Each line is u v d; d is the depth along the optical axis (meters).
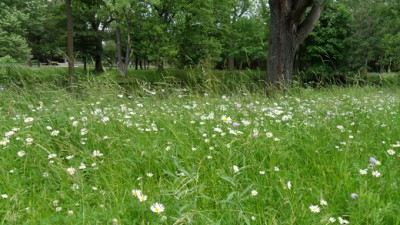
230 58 36.03
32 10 33.91
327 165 3.12
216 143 3.42
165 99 5.68
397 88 9.81
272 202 2.47
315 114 4.91
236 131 3.45
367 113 5.20
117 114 4.69
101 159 3.37
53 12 35.44
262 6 31.88
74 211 2.40
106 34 35.88
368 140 3.82
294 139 3.71
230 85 6.32
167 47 26.77
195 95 5.39
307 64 31.73
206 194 2.56
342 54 28.50
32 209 2.45
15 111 5.01
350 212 2.32
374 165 2.88
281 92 7.10
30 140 3.46
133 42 31.17
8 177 2.93
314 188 2.68
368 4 26.81
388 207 2.27
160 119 4.46
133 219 2.33
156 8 29.95
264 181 2.80
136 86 6.20
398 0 21.61
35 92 5.97
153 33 28.03
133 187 2.73
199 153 3.27
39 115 4.62
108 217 2.25
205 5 29.64
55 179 2.99
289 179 2.82
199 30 30.66
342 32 28.17
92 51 35.50
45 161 3.27
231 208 2.33
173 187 2.57
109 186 2.68
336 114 4.82
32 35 39.59
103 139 3.71
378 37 26.44
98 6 26.64
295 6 12.11
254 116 4.39
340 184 2.64
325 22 28.70
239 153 3.18
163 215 2.19
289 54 12.17
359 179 2.71
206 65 5.82
